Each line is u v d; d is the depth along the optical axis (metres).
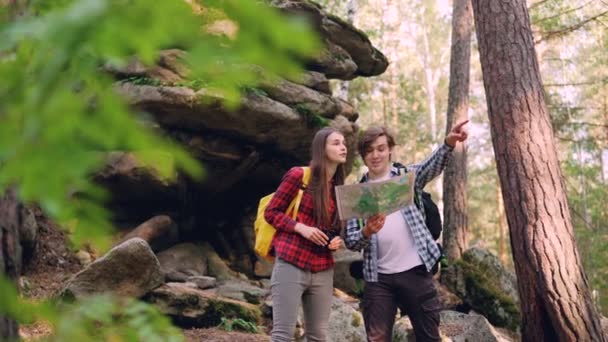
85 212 0.49
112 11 0.36
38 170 0.37
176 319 5.62
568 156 18.34
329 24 8.19
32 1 0.46
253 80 0.41
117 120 0.42
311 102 7.37
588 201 20.83
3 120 0.36
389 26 22.28
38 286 6.25
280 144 7.45
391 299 3.83
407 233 3.85
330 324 5.66
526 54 5.65
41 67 0.37
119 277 5.36
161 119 6.53
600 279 18.59
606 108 16.56
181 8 0.37
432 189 24.75
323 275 3.61
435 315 3.80
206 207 7.93
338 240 3.55
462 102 10.33
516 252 5.38
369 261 3.88
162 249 7.41
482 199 26.08
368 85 20.81
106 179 6.58
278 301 3.50
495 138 5.63
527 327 5.32
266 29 0.36
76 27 0.35
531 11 12.04
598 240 18.94
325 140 3.62
